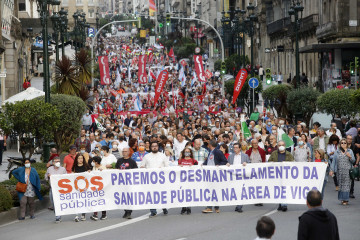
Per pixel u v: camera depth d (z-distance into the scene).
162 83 43.47
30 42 74.19
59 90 36.72
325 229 9.06
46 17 26.45
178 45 122.62
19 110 24.73
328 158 22.72
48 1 26.62
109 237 15.16
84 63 40.25
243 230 15.32
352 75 56.00
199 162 18.91
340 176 19.22
